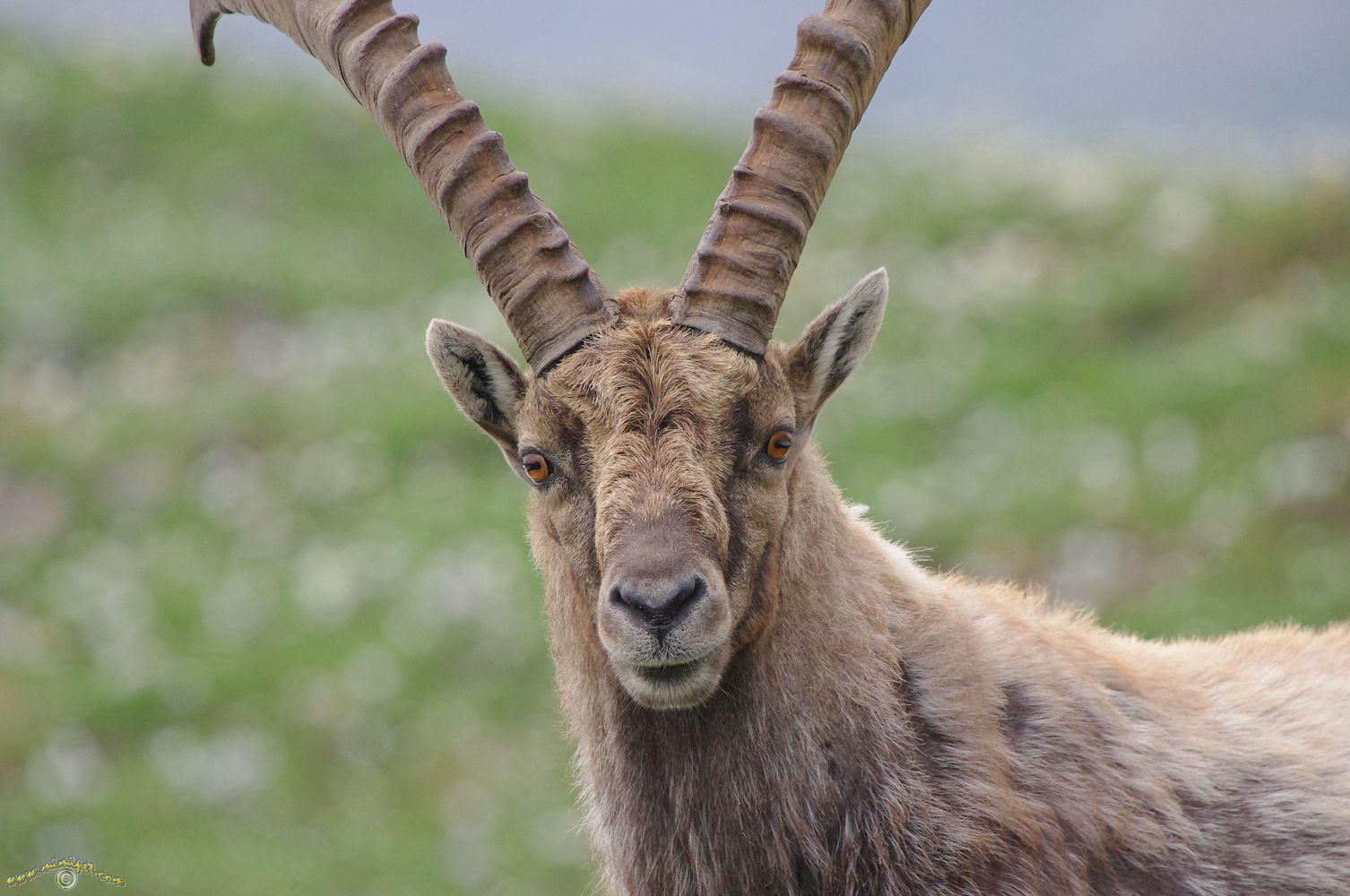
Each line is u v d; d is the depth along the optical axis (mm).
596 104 75562
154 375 49594
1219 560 33938
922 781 14312
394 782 31672
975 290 50156
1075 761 14781
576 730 15359
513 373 14594
